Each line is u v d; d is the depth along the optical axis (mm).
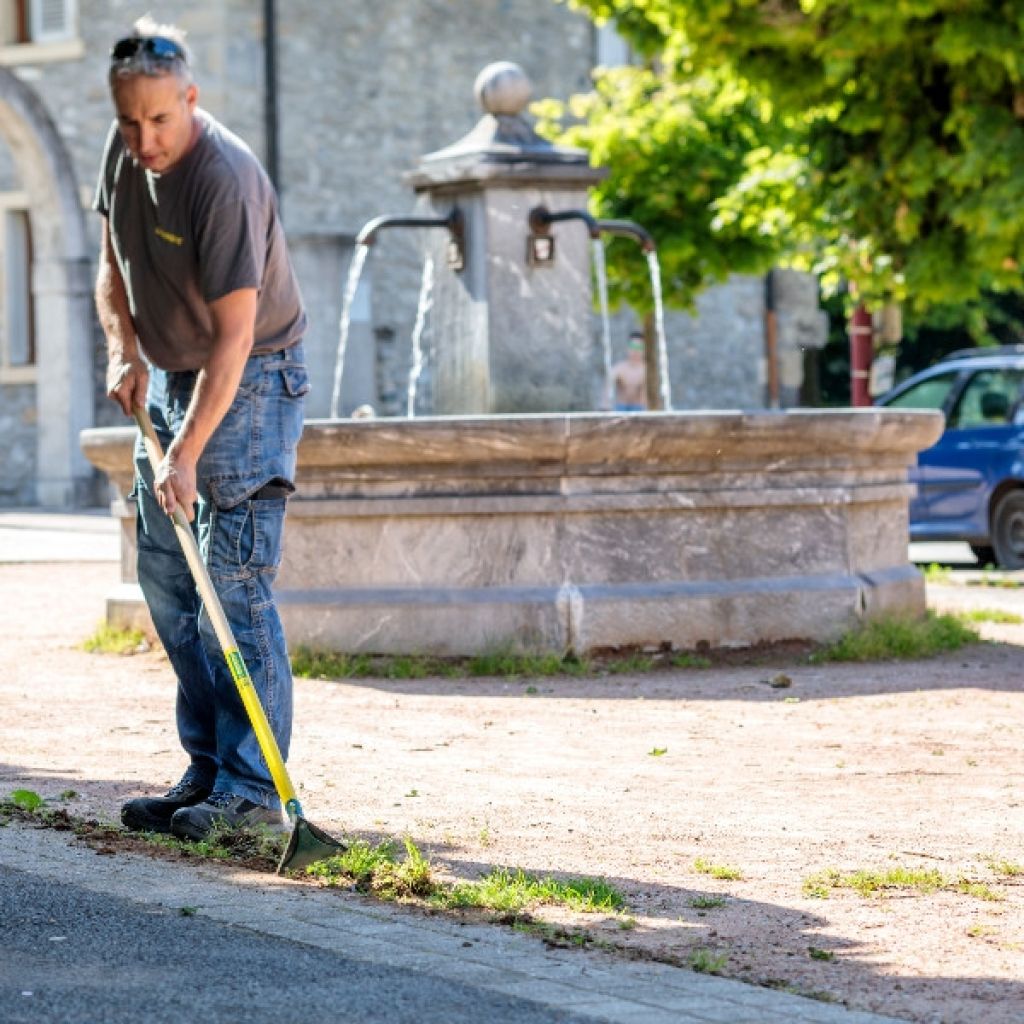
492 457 16766
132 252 9773
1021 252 30750
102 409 45062
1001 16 29453
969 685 15992
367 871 9039
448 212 20656
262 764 9938
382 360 45094
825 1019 7035
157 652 17797
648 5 31562
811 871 9594
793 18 30547
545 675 16484
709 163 37469
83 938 7957
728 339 52281
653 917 8609
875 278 32062
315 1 44000
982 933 8406
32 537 33438
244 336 9516
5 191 45719
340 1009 6996
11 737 13242
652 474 17172
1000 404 29375
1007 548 29109
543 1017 6961
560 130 39750
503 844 10047
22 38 45344
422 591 16969
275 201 9789
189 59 9438
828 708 14844
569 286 20500
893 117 31156
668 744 13289
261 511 9922
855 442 17766
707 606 17312
